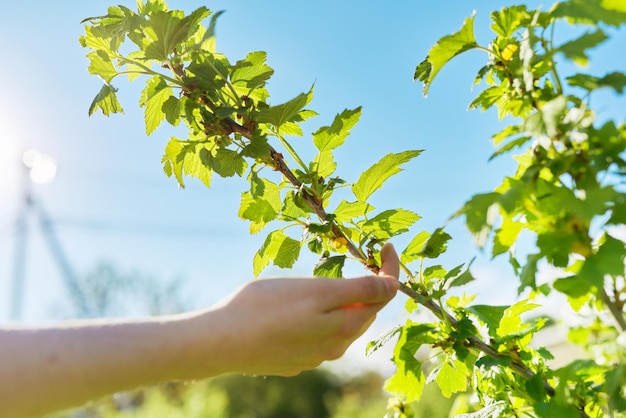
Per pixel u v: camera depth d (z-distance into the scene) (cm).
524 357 62
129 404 551
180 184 73
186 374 50
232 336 50
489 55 57
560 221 47
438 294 60
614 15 46
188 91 68
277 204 70
